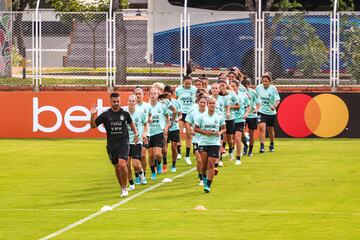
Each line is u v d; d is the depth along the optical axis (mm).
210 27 76438
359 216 39906
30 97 75250
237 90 59062
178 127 56469
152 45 76938
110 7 76000
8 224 38531
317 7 83875
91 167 57969
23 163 60000
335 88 75188
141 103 49594
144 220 39125
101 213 40969
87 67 76500
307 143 71125
